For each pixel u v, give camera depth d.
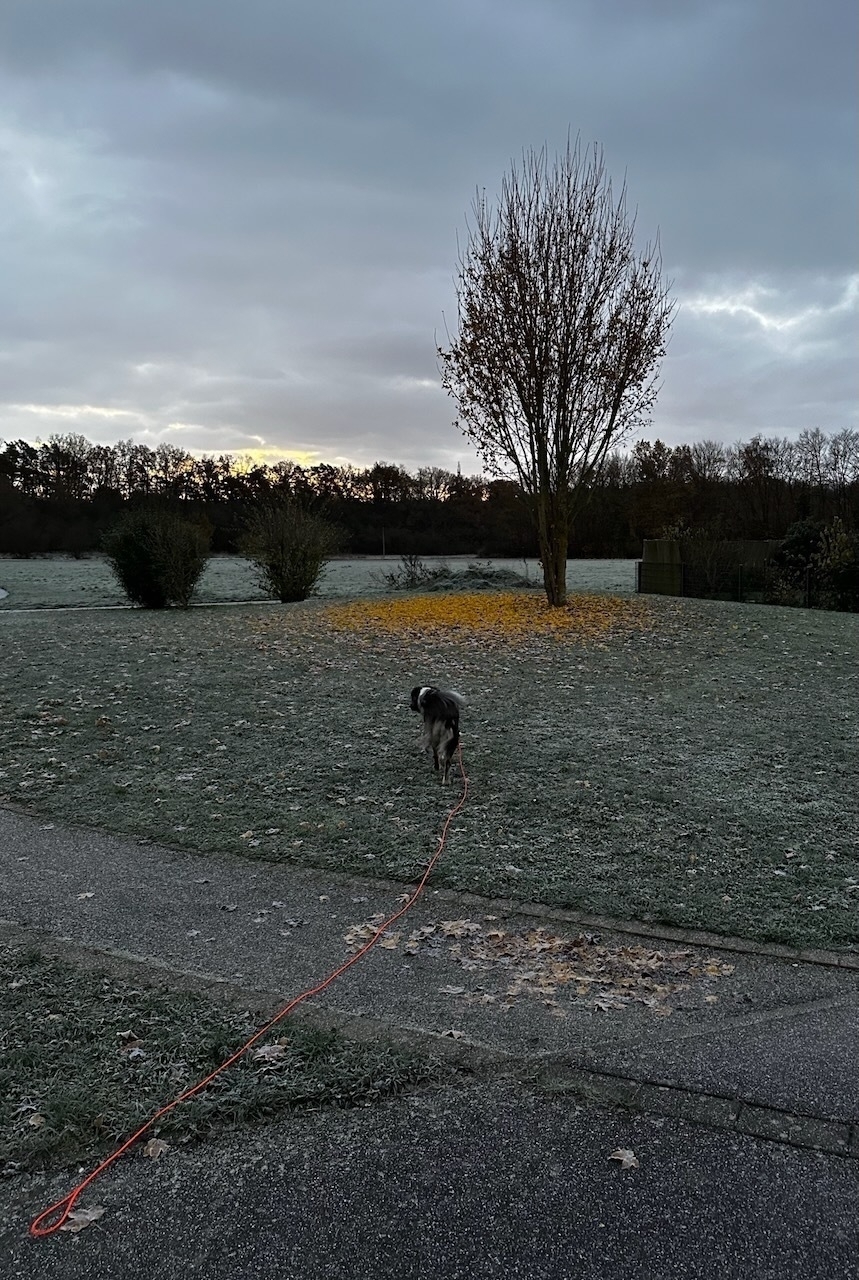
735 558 28.11
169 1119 3.30
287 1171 3.03
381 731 9.54
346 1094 3.46
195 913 5.32
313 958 4.73
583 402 17.94
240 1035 3.88
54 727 9.84
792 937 4.96
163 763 8.54
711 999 4.30
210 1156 3.12
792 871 5.88
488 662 13.52
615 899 5.47
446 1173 3.01
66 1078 3.56
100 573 45.78
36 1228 2.78
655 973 4.59
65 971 4.49
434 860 6.11
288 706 10.69
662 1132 3.23
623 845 6.36
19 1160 3.09
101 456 91.94
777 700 11.10
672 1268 2.59
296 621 18.08
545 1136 3.21
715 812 7.01
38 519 74.94
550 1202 2.87
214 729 9.69
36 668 13.12
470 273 17.67
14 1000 4.19
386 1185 2.96
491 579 28.42
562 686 11.87
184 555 22.83
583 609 18.22
